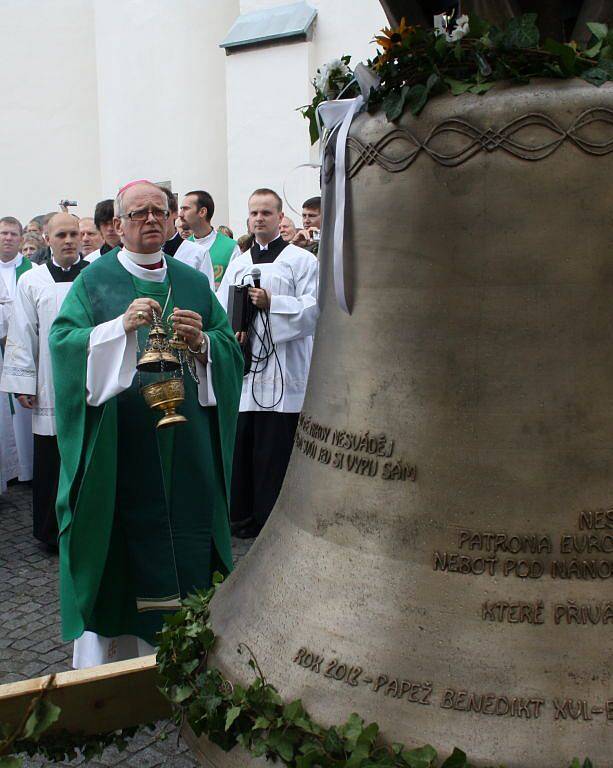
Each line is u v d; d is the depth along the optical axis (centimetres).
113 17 1491
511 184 114
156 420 313
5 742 129
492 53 117
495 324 117
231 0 1390
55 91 1619
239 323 539
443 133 117
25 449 726
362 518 125
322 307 144
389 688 112
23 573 505
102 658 330
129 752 299
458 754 102
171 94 1445
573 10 149
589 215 114
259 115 1148
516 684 109
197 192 705
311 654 120
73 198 1642
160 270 339
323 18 1113
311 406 142
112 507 308
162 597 315
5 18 1594
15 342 555
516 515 116
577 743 105
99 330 304
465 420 119
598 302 116
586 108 113
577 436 117
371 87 125
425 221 119
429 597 116
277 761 116
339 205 129
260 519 555
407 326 123
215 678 128
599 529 115
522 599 113
